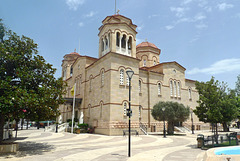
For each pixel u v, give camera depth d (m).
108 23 33.91
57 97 16.30
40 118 15.70
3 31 17.31
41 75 15.70
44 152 14.59
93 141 21.95
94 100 35.03
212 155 10.09
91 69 38.09
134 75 33.41
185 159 11.92
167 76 42.38
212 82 19.64
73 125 36.50
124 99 31.19
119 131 29.27
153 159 11.95
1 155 13.14
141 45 49.19
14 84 14.77
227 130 41.91
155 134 32.44
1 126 15.07
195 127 45.50
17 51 15.08
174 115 31.55
